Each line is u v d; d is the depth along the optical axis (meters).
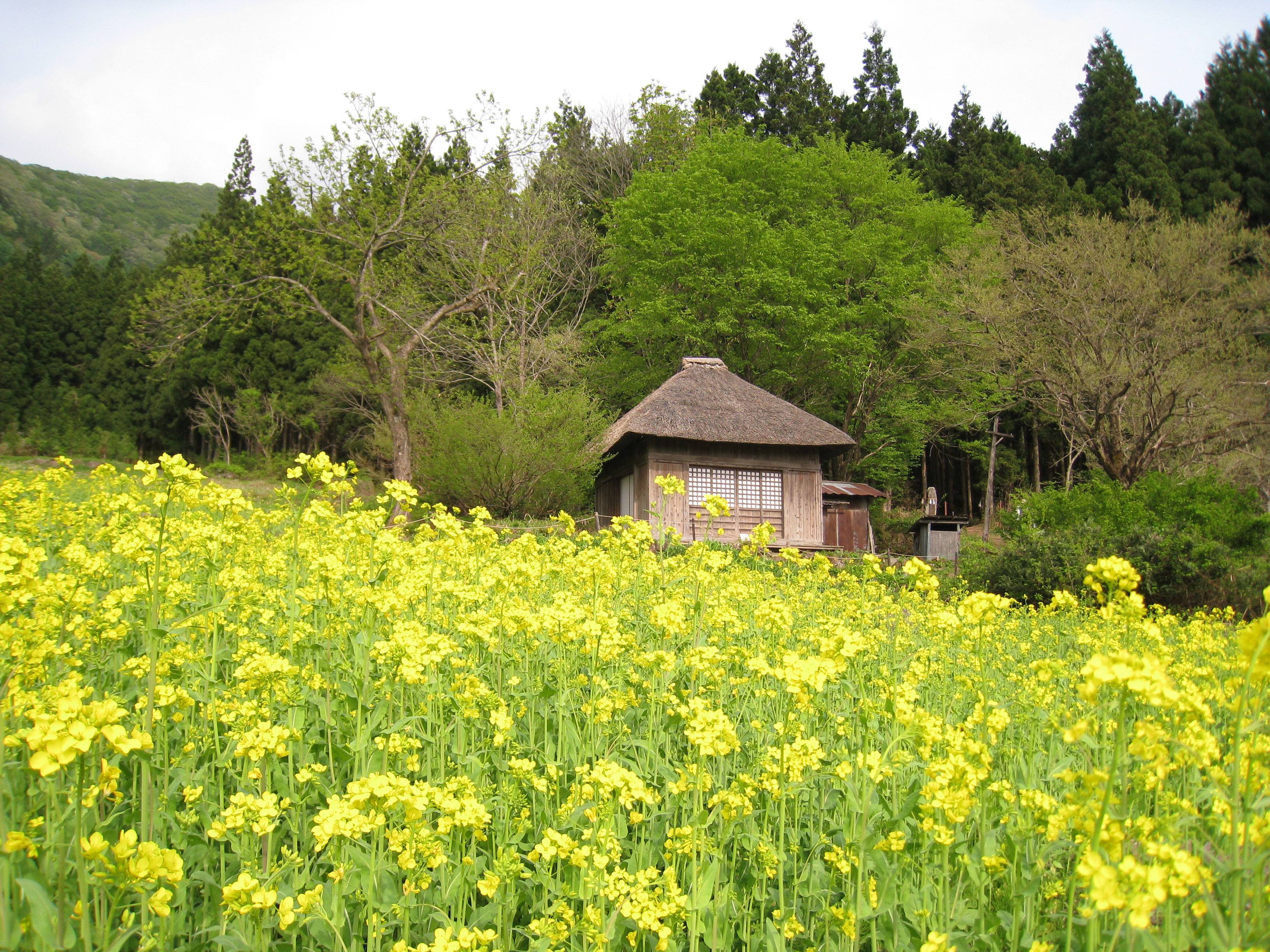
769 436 22.88
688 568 6.14
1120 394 24.61
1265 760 2.68
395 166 26.20
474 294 27.16
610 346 35.53
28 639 3.04
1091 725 2.96
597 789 3.00
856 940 2.80
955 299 28.73
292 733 3.31
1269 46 45.81
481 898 3.35
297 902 2.84
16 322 55.28
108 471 8.66
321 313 25.55
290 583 5.60
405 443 25.59
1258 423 24.89
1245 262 30.48
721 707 4.45
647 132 43.84
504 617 4.62
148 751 2.71
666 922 2.88
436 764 3.77
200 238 26.84
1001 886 3.20
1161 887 1.99
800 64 53.25
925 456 43.06
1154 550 15.96
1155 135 46.12
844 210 38.06
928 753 3.43
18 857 2.48
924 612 7.77
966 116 52.94
